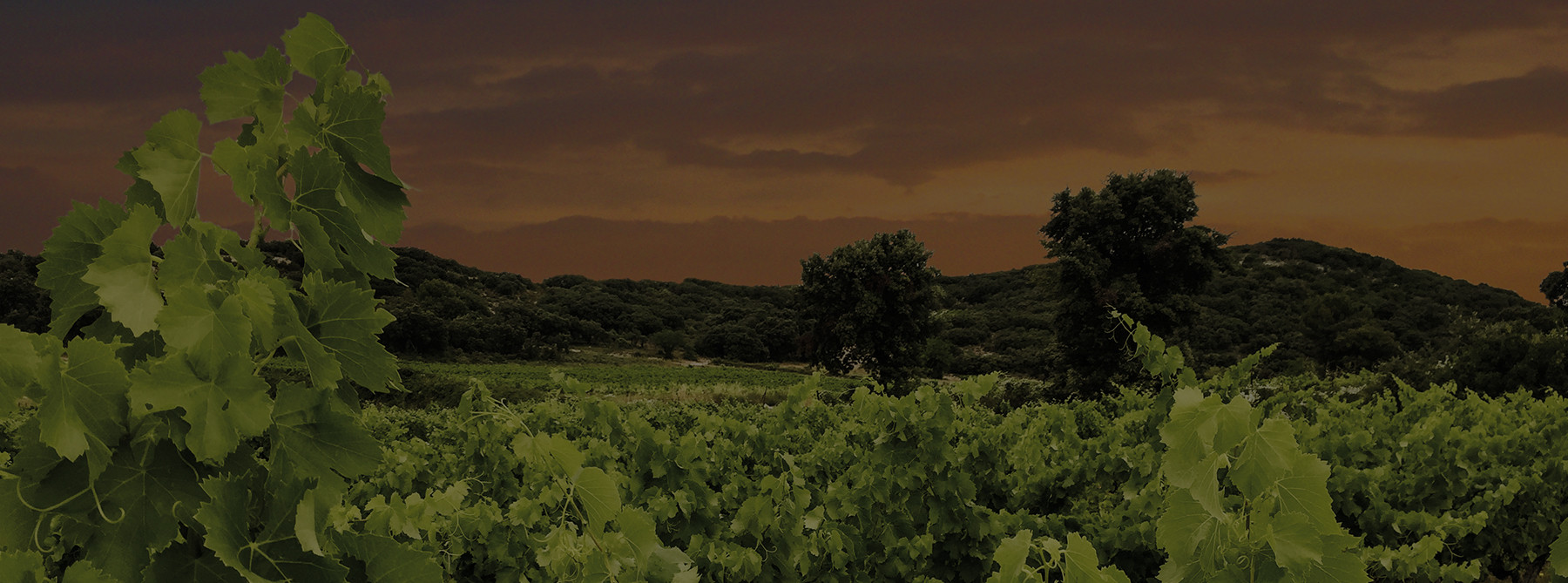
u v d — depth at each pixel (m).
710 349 81.06
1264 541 1.62
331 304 1.04
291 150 1.15
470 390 5.36
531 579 3.93
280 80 1.18
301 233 1.12
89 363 0.88
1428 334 51.97
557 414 5.82
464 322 72.69
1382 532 5.66
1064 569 1.35
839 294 37.31
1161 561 4.64
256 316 0.98
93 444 0.90
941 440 4.84
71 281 1.09
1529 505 6.35
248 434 0.93
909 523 4.80
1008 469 6.73
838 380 43.31
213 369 0.91
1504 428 7.89
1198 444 1.62
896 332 37.06
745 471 6.65
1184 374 4.19
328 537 1.04
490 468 5.37
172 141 1.09
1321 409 7.68
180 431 0.94
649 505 4.38
